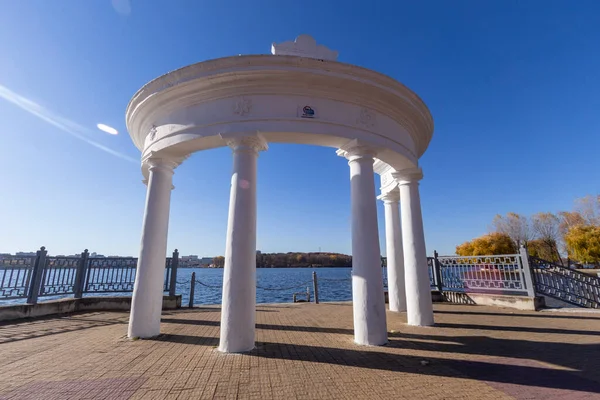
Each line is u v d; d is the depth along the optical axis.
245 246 6.12
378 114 7.43
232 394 3.91
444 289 14.37
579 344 6.31
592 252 39.97
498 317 9.63
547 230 52.50
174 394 3.90
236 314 5.86
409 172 9.03
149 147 7.72
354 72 6.74
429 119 8.87
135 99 7.68
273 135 6.73
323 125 6.71
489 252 48.53
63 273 10.93
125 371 4.74
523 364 5.09
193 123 6.89
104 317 10.09
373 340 6.30
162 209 7.53
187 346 6.25
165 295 12.09
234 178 6.45
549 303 12.05
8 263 9.27
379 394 3.91
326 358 5.43
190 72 6.67
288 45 7.64
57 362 5.18
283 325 8.55
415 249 8.80
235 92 6.74
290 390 4.04
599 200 49.62
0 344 6.42
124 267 12.52
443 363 5.15
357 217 6.84
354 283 6.73
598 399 3.73
